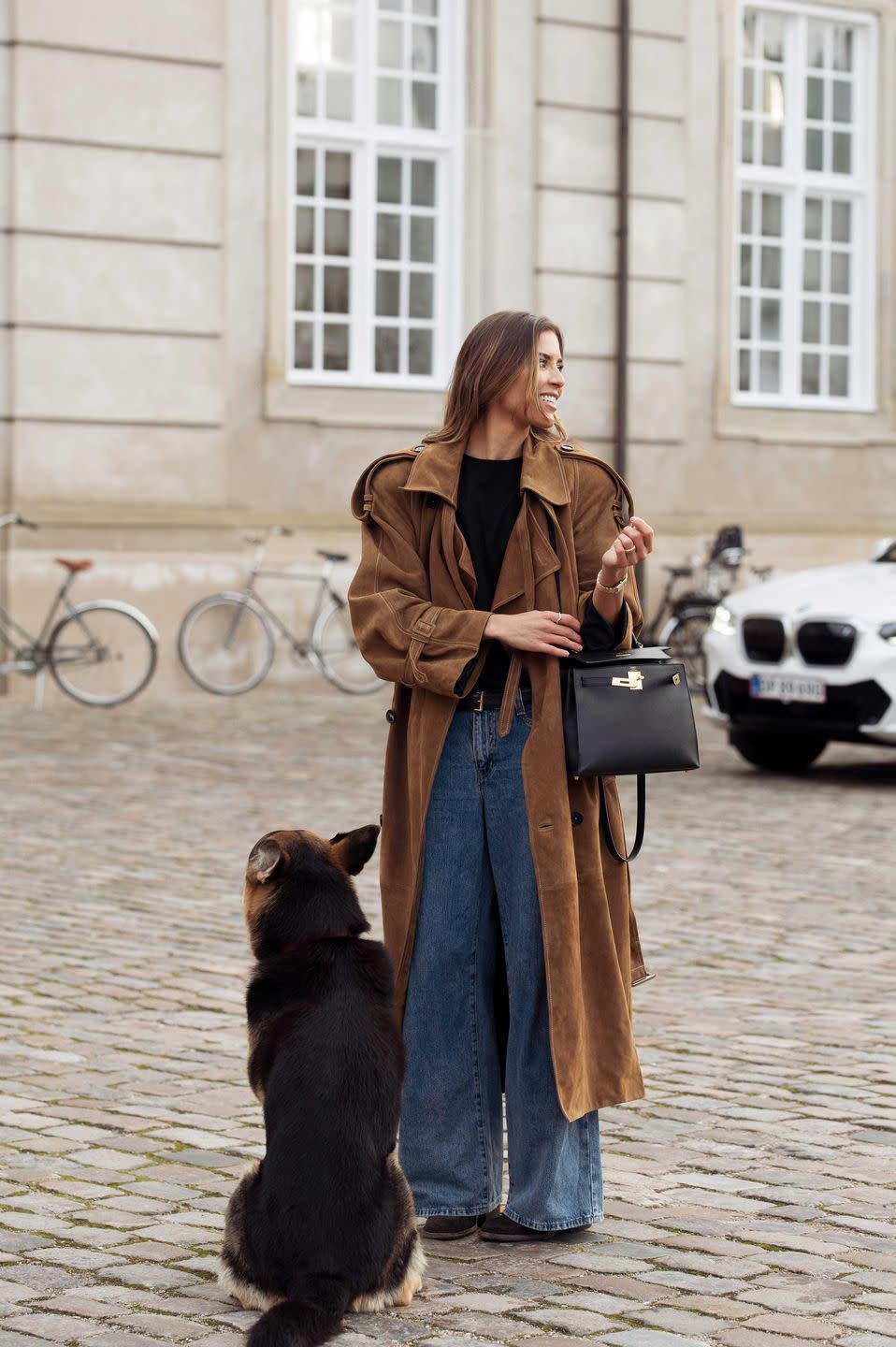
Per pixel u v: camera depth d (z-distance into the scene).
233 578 22.44
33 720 19.48
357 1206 4.68
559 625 5.41
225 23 22.12
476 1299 5.06
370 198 23.62
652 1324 4.89
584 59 24.56
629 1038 5.61
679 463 25.48
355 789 15.21
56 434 21.39
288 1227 4.65
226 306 22.34
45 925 10.29
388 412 23.52
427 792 5.52
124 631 21.34
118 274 21.67
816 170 26.97
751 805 14.73
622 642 5.53
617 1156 6.48
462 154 24.02
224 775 15.89
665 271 25.20
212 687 22.11
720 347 25.75
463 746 5.53
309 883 5.12
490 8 23.92
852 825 13.87
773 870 12.19
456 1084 5.60
